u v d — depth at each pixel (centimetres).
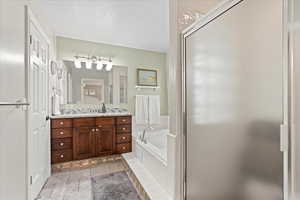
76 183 207
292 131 69
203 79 123
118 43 341
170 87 165
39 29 184
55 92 275
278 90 74
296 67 67
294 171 68
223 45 103
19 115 125
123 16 237
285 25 70
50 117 248
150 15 235
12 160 112
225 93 102
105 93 342
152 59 387
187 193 143
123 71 359
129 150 312
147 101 371
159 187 183
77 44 319
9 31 109
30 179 153
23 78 135
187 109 143
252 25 85
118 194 182
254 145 85
